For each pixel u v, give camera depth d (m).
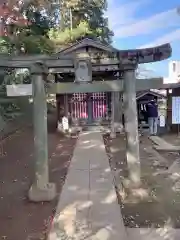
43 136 6.05
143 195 6.03
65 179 7.25
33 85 6.08
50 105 23.23
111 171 7.93
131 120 6.29
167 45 5.97
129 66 6.19
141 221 5.00
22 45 13.42
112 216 5.04
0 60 5.97
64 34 18.27
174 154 10.41
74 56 6.26
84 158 9.43
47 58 6.26
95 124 15.04
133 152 6.28
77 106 15.12
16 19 12.18
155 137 13.41
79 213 5.16
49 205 5.66
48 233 4.48
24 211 5.41
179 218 5.12
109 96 15.07
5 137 12.35
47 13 16.70
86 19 23.70
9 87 6.11
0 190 6.57
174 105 13.67
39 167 6.00
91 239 4.24
